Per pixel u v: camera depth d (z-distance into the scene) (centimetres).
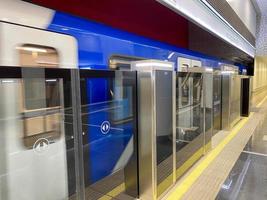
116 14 331
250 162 418
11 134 176
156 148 283
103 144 247
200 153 435
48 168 203
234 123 749
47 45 222
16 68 168
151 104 273
